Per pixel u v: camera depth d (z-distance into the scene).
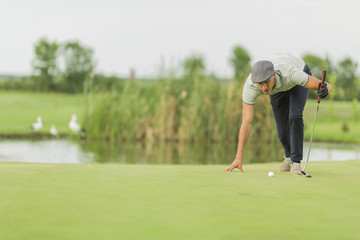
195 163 17.84
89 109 30.16
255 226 3.94
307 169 8.71
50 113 50.88
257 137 27.64
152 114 29.61
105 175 6.84
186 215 4.30
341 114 49.47
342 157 20.08
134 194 5.31
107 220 4.07
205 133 28.89
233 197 5.25
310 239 3.59
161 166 8.48
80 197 5.08
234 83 29.48
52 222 3.98
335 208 4.74
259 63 7.42
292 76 7.60
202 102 28.94
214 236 3.62
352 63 51.28
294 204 4.91
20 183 5.98
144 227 3.85
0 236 3.55
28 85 89.19
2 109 54.50
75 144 24.95
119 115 29.28
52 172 7.05
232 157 20.25
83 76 91.12
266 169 8.89
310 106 33.56
